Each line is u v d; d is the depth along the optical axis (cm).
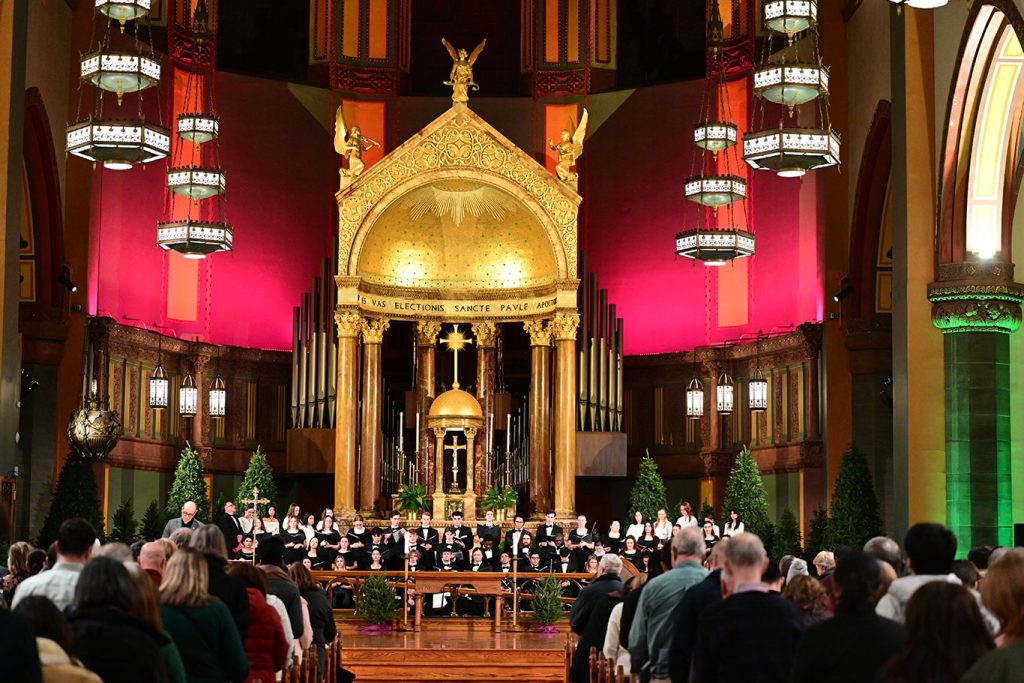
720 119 2905
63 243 2478
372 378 2878
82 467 2347
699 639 747
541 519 2828
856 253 2556
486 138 2833
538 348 2917
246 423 2950
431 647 1897
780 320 2805
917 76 1991
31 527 2438
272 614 975
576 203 2834
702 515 2716
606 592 1316
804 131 1864
